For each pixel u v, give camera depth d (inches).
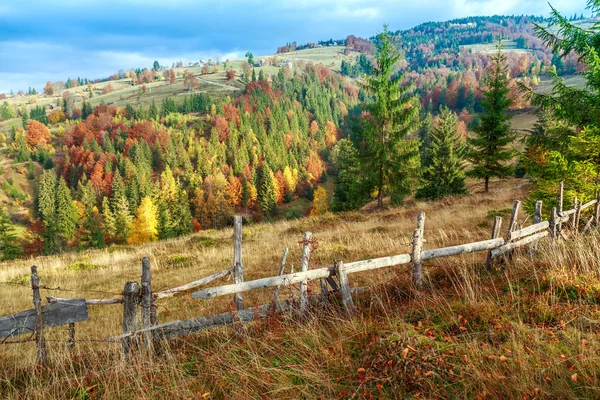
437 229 559.8
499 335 153.8
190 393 146.9
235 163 5201.8
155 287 447.8
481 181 1829.5
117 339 186.7
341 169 1636.3
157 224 2847.0
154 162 5679.1
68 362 186.4
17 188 5477.4
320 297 218.7
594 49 324.8
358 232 651.5
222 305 327.0
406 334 152.9
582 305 169.6
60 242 2881.4
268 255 545.6
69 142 6958.7
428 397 122.3
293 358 160.6
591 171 354.6
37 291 181.2
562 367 125.0
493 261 268.4
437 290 228.8
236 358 170.6
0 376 183.6
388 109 916.0
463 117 5162.4
